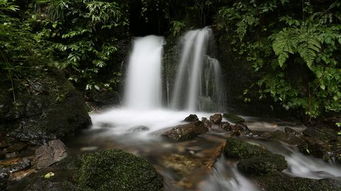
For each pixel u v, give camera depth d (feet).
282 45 13.32
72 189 7.16
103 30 20.75
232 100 17.62
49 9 20.13
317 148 10.96
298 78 14.85
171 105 19.57
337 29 13.65
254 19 15.88
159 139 12.07
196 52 19.22
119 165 7.97
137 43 22.49
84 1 19.86
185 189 8.03
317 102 14.26
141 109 20.04
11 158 10.07
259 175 8.86
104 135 12.95
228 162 9.84
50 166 8.84
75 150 10.82
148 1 24.18
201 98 18.67
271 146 11.28
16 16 20.77
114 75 20.47
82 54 19.26
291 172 9.48
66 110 12.66
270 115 16.17
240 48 16.92
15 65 12.52
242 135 12.61
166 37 23.52
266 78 15.53
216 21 19.31
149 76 20.26
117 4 21.39
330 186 7.79
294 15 15.84
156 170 8.77
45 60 14.24
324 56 13.62
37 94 12.25
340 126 13.01
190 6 23.72
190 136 12.10
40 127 11.48
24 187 7.86
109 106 19.51
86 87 18.78
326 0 14.71
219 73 18.08
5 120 11.07
